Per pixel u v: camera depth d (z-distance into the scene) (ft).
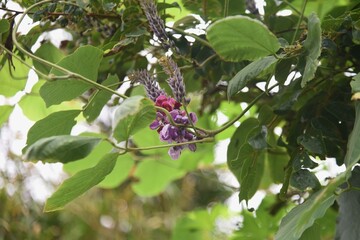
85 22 5.07
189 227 8.04
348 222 4.14
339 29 4.51
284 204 5.87
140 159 7.01
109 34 5.13
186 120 4.17
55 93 4.47
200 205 10.68
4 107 5.63
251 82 5.24
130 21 4.85
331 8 5.33
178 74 4.16
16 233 8.39
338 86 4.75
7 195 8.39
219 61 5.10
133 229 10.05
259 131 4.68
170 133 4.14
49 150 3.80
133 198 10.24
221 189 10.65
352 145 3.93
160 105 4.18
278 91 5.07
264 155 5.36
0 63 5.16
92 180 4.08
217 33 4.00
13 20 5.01
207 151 7.01
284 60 4.43
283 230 4.11
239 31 4.00
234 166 4.60
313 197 4.23
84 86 4.48
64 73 4.41
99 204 9.93
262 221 6.28
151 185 7.55
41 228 8.94
